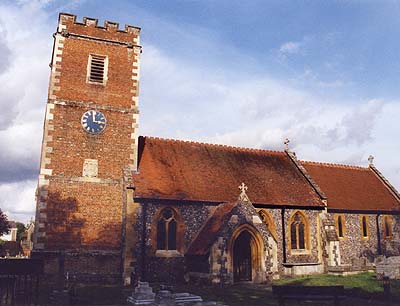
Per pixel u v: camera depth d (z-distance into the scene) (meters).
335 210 29.50
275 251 22.81
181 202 23.45
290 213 26.67
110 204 23.48
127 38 26.98
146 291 16.17
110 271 22.33
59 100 24.09
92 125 24.41
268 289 20.09
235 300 16.89
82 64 25.34
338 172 33.97
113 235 23.02
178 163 26.33
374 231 31.03
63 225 22.20
